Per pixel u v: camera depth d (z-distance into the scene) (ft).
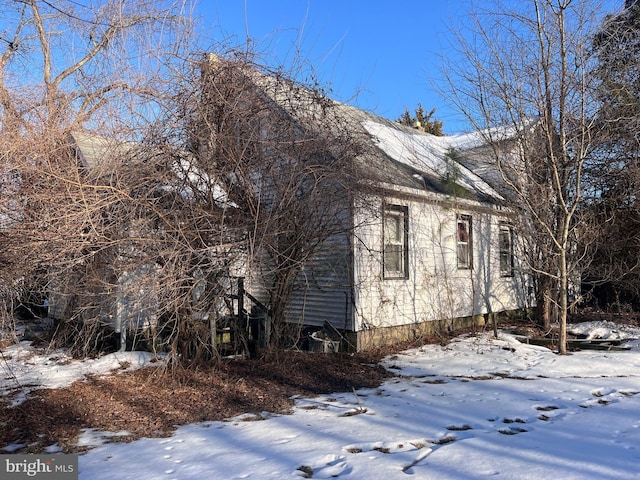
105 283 22.39
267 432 17.31
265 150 24.90
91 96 25.03
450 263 42.14
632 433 16.85
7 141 20.70
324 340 32.12
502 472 13.24
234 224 23.75
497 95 37.06
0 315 20.65
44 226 19.69
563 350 33.65
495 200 44.57
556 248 37.93
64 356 30.50
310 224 26.94
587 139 34.73
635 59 37.45
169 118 23.49
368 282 34.19
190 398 22.13
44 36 38.42
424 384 25.44
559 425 18.04
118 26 28.45
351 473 13.30
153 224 22.36
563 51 34.01
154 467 13.92
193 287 22.97
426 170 44.70
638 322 46.57
